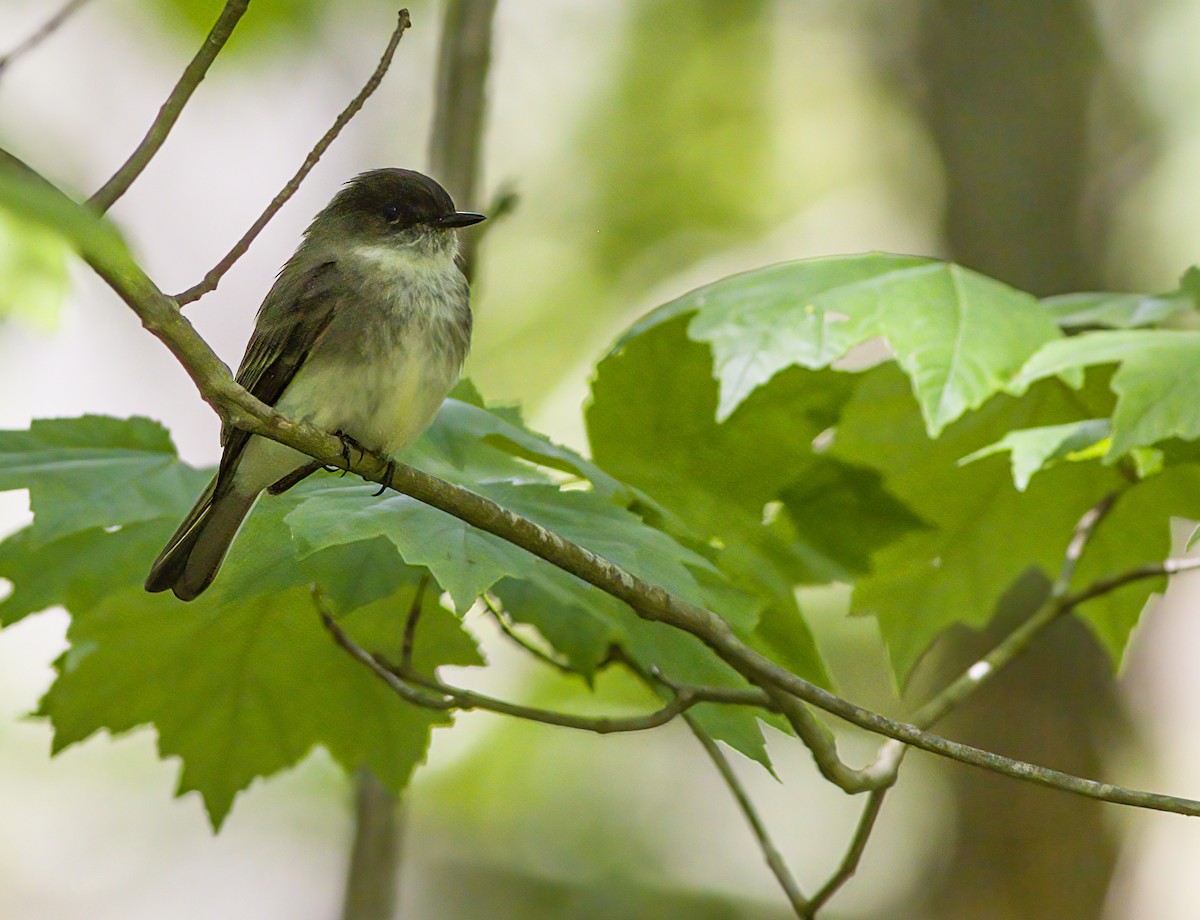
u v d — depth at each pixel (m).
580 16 18.83
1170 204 15.98
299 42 15.69
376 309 7.52
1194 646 15.62
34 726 16.45
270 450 6.92
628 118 18.83
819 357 6.55
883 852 16.55
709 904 16.08
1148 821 14.23
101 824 17.02
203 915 16.66
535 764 16.20
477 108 8.82
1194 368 6.14
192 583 6.66
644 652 6.80
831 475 7.54
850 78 18.67
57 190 3.29
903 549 7.97
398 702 7.39
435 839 16.08
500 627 7.14
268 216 5.26
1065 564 7.46
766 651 7.36
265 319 7.85
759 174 18.88
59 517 6.20
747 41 18.86
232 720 7.38
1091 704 13.84
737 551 7.30
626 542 5.95
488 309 18.25
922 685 14.33
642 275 18.47
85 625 6.93
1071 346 6.45
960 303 6.69
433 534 5.56
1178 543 12.52
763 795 16.88
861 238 18.36
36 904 16.48
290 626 7.08
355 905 8.46
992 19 15.66
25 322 3.49
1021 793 13.77
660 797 16.72
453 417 7.19
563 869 15.98
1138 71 16.38
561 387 17.89
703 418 7.50
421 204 8.00
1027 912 13.62
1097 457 7.41
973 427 7.85
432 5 16.56
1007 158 15.42
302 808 16.64
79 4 5.62
